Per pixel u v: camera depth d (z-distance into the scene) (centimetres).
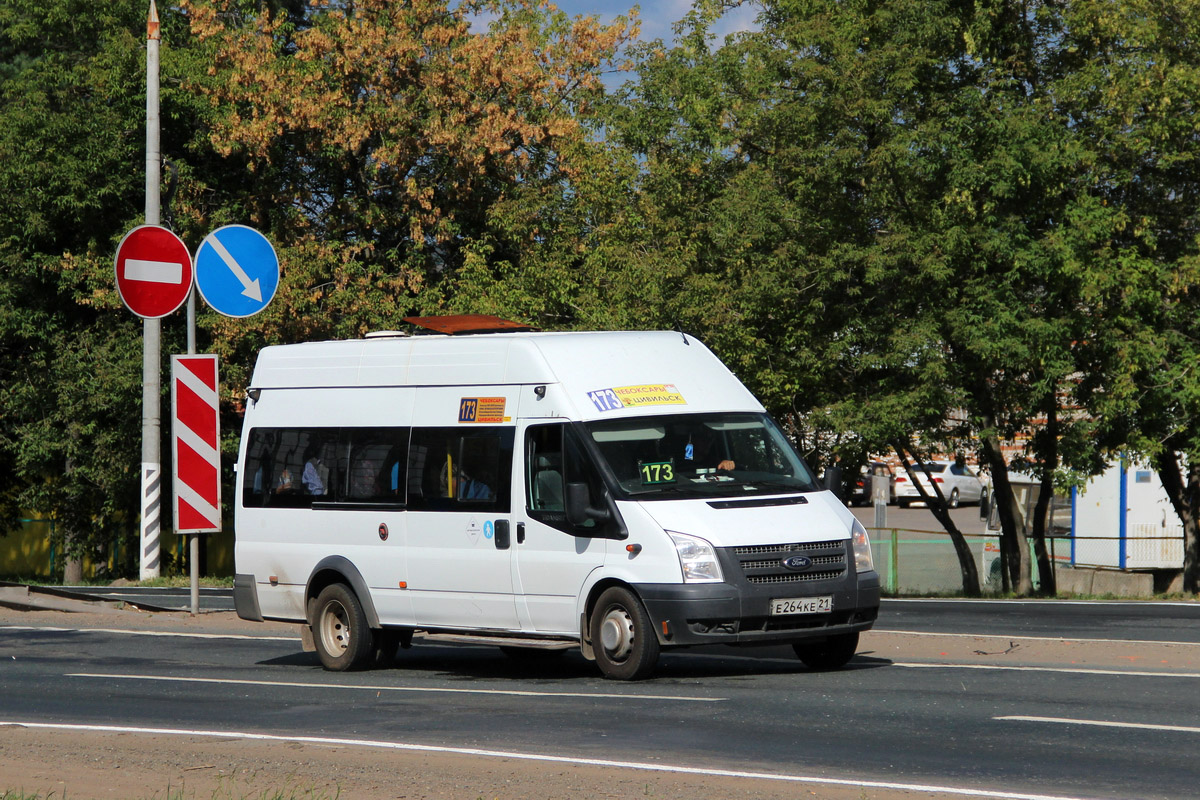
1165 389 5338
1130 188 5697
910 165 5303
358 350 3002
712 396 2714
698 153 6444
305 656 3253
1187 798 1471
